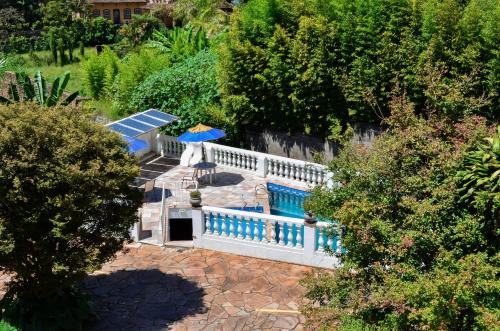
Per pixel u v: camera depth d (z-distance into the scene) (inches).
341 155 463.5
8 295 486.6
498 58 767.7
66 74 1072.2
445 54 804.6
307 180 836.6
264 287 567.2
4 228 417.4
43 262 446.3
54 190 441.4
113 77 1302.9
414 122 469.4
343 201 444.5
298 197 812.0
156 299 547.8
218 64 988.6
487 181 395.9
